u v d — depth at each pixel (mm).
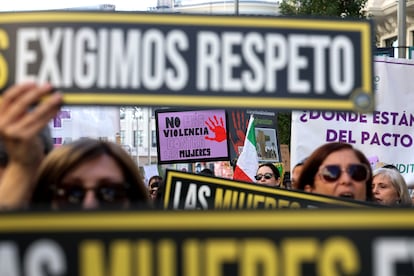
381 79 7016
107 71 1765
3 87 1760
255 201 3684
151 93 1772
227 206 3861
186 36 1787
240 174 7898
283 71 1803
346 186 3646
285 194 3479
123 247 1420
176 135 8102
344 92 1815
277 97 1799
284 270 1439
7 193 1880
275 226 1445
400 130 7012
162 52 1779
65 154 2271
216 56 1790
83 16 1767
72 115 7789
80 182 2260
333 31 1816
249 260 1440
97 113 7852
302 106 1800
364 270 1447
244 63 1793
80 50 1762
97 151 2293
